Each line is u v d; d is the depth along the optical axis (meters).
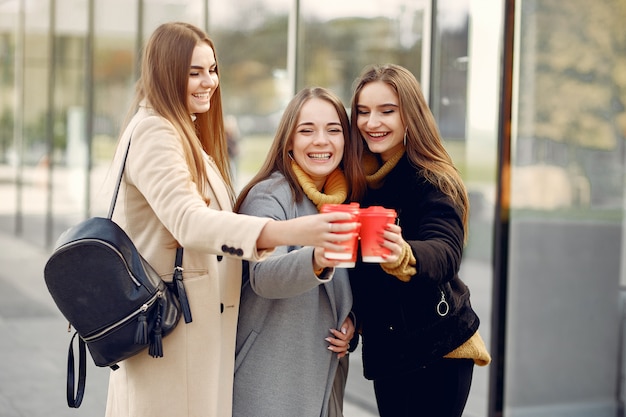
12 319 8.91
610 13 5.00
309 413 3.23
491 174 4.86
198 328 3.09
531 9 4.84
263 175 3.37
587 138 5.02
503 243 4.84
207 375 3.10
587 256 5.04
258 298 3.25
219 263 3.18
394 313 3.32
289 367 3.22
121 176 3.04
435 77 5.16
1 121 16.09
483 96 4.89
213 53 3.26
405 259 2.89
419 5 5.26
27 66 14.56
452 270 3.10
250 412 3.24
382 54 5.60
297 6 6.56
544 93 4.91
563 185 4.98
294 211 3.26
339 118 3.37
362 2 5.79
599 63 5.00
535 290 4.96
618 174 5.07
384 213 2.74
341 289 3.29
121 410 3.20
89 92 12.02
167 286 3.06
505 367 4.91
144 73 3.15
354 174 3.42
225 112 7.68
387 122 3.36
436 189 3.27
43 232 14.29
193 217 2.81
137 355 3.09
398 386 3.47
